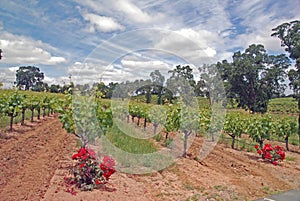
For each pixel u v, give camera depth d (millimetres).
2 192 5297
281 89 37656
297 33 25703
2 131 12188
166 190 6398
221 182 7375
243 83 37750
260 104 37844
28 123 16266
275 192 6918
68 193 5398
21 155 8398
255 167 9594
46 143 10961
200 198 6047
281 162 10797
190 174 7883
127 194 5777
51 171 6918
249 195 6531
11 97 12758
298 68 23891
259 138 12320
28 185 5789
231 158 10625
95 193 5539
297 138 17938
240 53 38375
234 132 13039
